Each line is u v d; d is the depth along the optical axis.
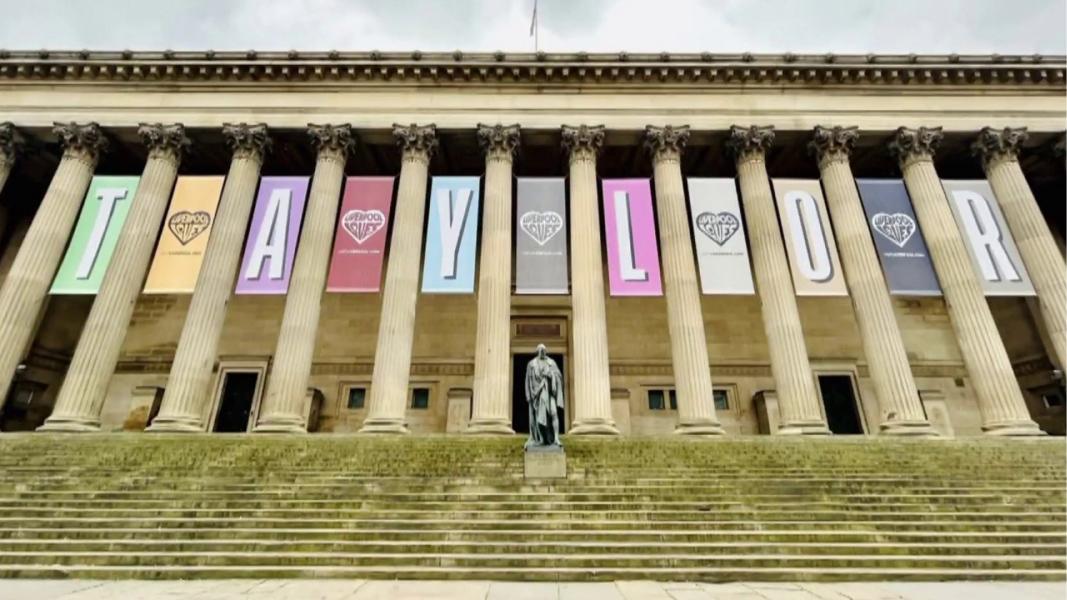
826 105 28.39
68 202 26.12
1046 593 10.11
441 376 30.98
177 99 28.11
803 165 31.55
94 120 27.50
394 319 23.83
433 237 24.81
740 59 28.36
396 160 31.47
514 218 33.69
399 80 28.62
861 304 24.78
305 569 11.51
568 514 13.71
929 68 28.20
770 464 16.88
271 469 16.25
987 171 28.05
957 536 12.78
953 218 26.03
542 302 32.44
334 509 13.88
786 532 12.87
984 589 10.51
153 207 25.83
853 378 31.02
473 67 28.33
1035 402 31.30
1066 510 14.17
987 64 28.28
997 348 23.44
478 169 32.59
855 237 25.73
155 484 15.17
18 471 15.96
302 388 23.03
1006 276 24.81
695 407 22.66
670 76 28.53
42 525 13.15
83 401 22.02
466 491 14.93
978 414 30.39
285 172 32.25
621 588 10.56
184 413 22.02
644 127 27.97
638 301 32.84
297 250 25.97
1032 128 28.05
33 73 28.02
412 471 16.11
